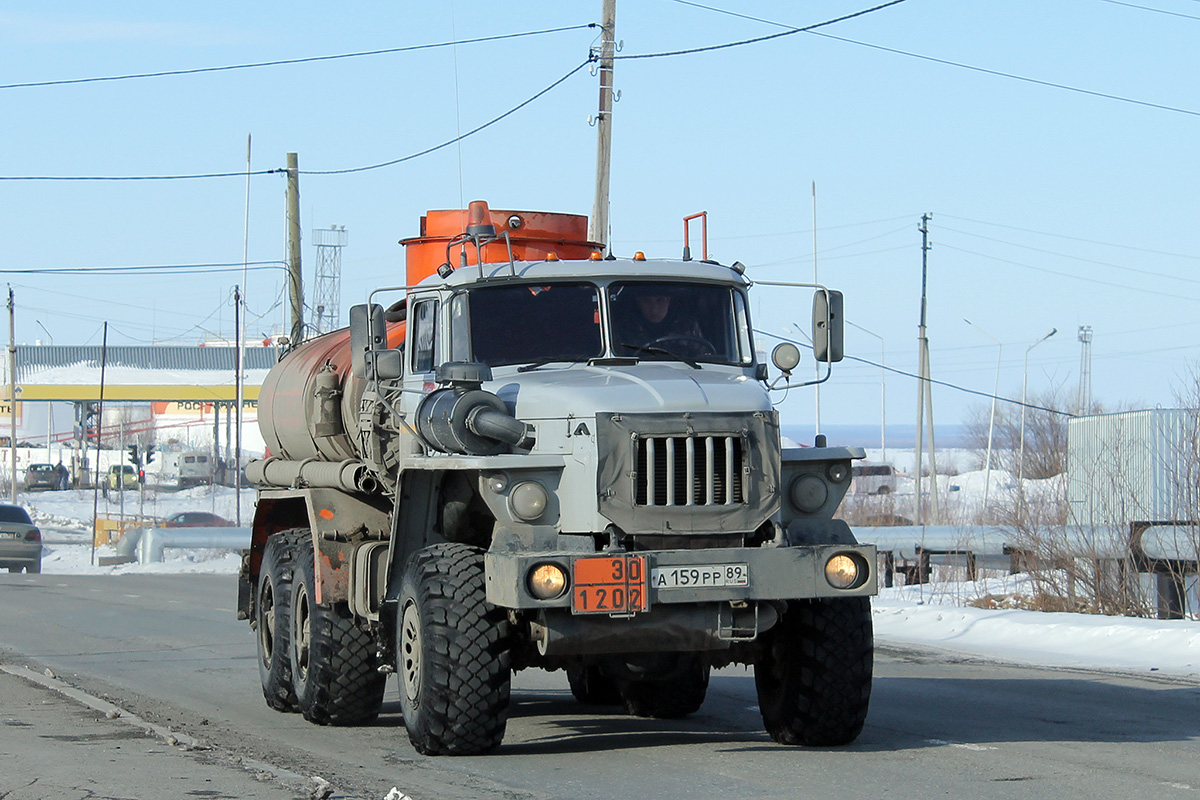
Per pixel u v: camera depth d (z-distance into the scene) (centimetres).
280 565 2338
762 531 1717
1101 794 1518
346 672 2111
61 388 17825
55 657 3142
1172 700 2364
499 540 1681
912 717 2147
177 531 7212
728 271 2006
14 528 6981
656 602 1619
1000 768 1677
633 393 1711
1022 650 3294
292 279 6981
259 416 2758
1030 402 14900
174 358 18425
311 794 1436
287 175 6994
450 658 1681
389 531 2155
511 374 1875
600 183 5119
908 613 3984
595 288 1959
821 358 1941
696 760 1738
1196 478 4009
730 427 1691
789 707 1794
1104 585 4112
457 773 1652
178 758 1666
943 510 8244
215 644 3428
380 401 2011
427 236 2645
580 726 2112
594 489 1661
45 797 1420
